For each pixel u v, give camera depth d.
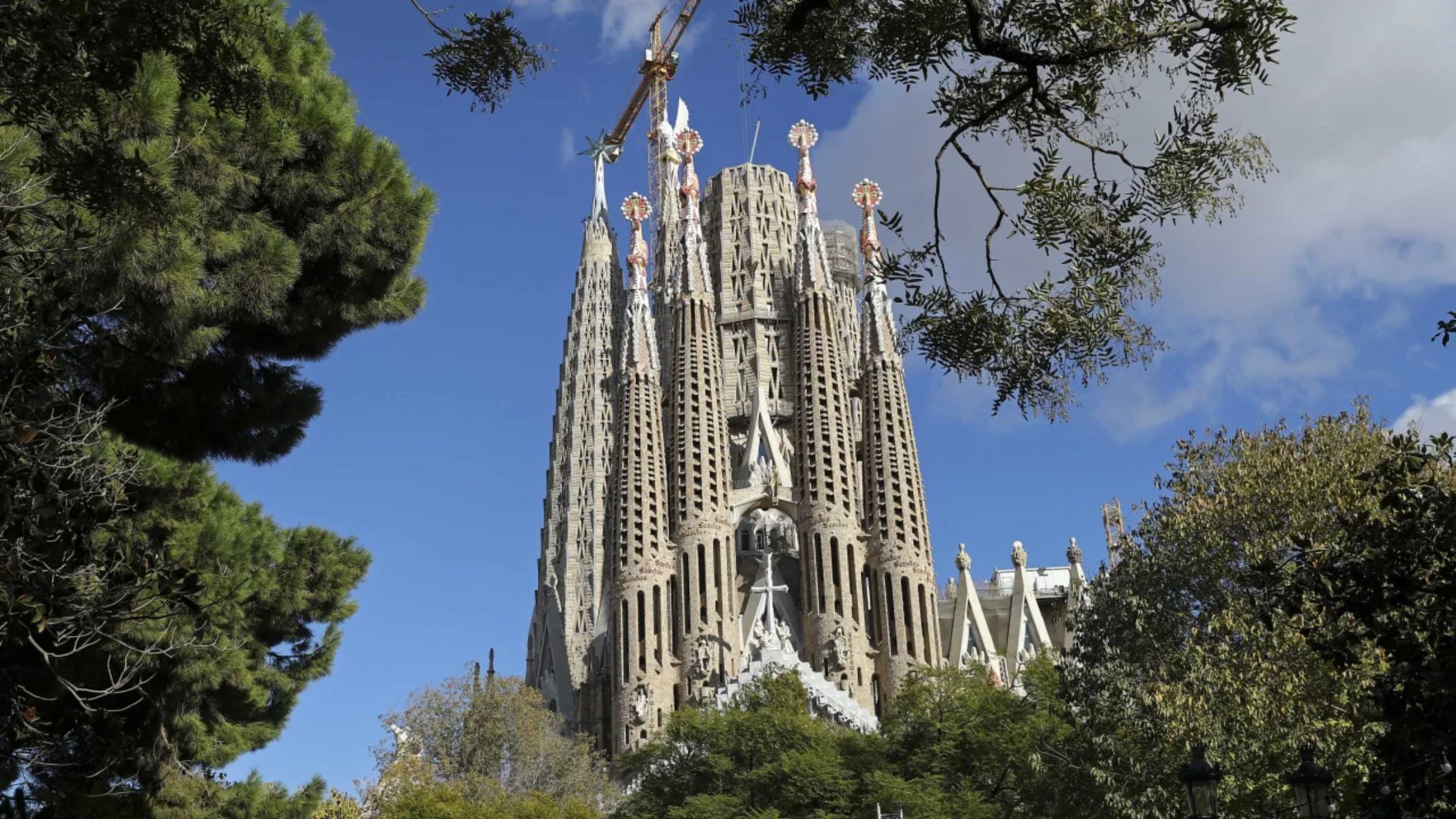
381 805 74.62
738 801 73.00
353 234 23.23
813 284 120.50
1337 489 38.19
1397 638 19.45
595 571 148.75
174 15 19.12
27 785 27.59
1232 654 37.47
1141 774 38.56
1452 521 19.11
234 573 27.17
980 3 16.86
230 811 30.14
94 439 20.31
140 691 27.77
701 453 116.31
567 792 87.19
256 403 24.69
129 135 19.47
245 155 21.77
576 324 162.75
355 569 32.47
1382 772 19.41
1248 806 35.75
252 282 21.81
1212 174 17.55
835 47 17.75
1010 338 17.95
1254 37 16.22
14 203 18.89
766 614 113.62
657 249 148.00
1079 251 17.83
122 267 19.84
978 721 71.62
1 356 18.02
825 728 83.88
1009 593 136.88
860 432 121.00
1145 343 18.08
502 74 19.64
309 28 24.27
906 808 67.44
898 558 111.00
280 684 31.73
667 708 108.94
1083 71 17.08
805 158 130.50
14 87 17.59
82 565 19.12
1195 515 41.16
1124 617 42.28
